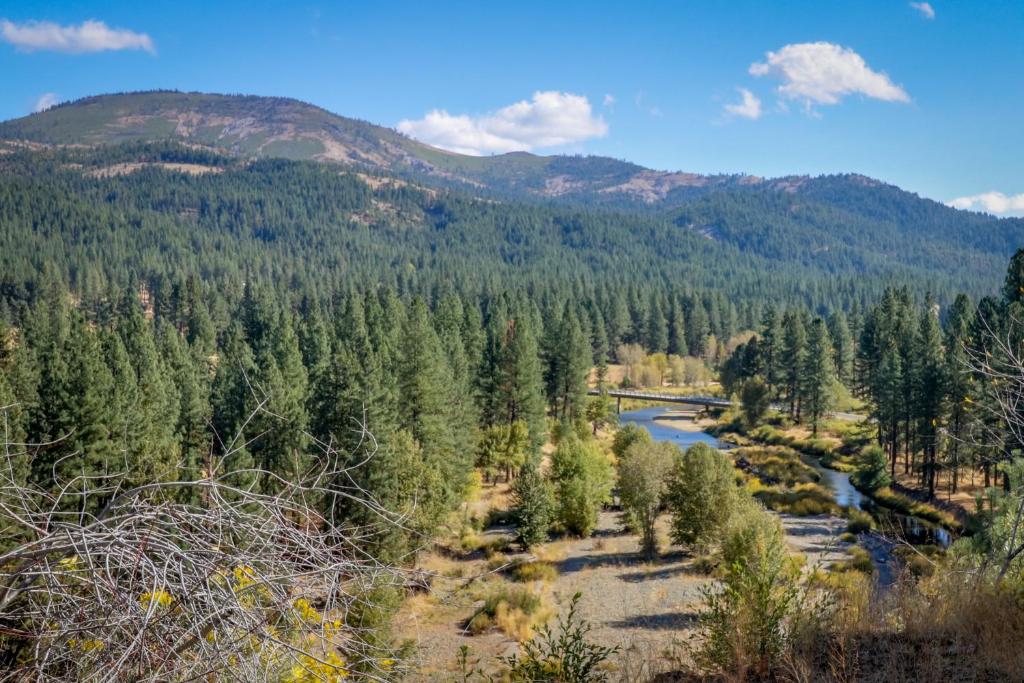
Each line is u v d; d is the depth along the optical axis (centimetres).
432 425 4609
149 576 403
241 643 381
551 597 3141
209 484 432
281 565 407
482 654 2173
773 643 881
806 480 5869
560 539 4303
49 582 417
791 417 9044
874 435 7188
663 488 4259
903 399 5638
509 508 4853
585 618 2791
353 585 459
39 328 7494
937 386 4672
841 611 934
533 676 895
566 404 8431
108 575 381
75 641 411
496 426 5862
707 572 3475
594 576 3506
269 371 4238
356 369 3772
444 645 2272
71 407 3194
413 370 4741
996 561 970
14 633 400
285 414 3531
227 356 7931
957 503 4553
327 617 432
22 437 1830
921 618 844
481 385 6794
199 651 391
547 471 5844
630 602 3031
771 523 2822
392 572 477
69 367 4128
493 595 2923
